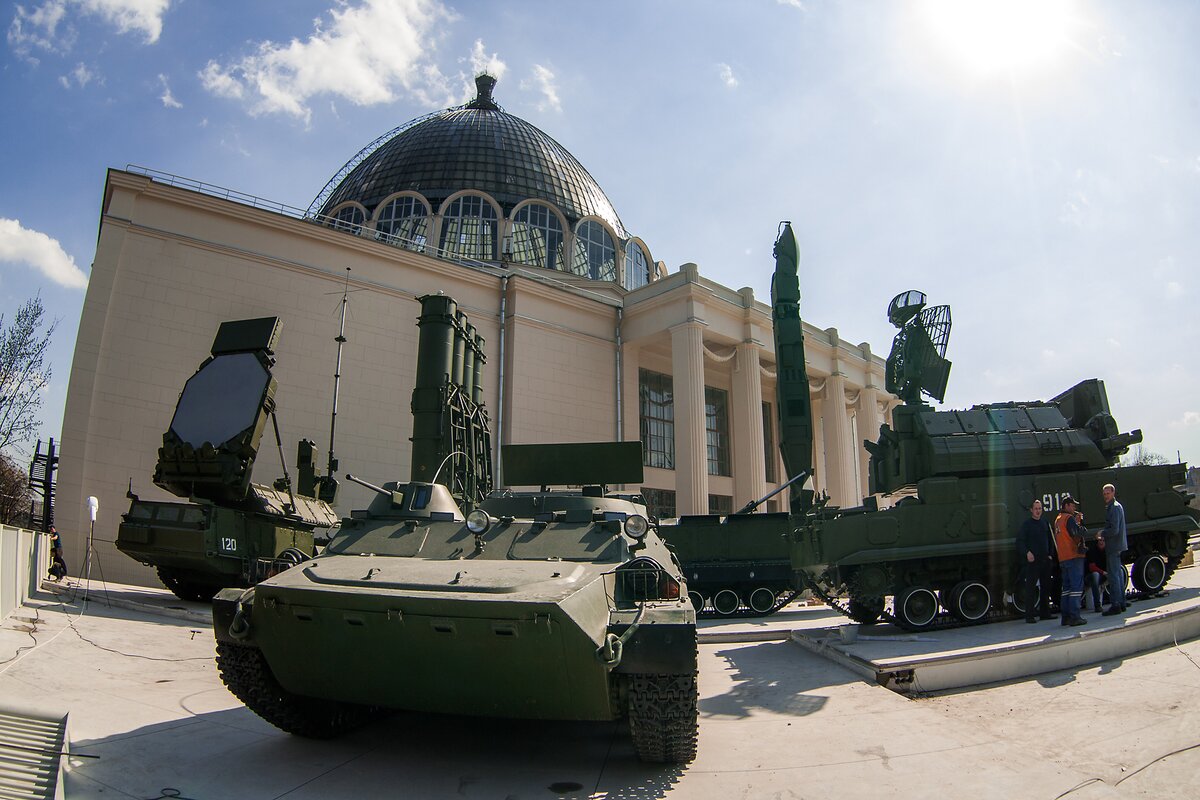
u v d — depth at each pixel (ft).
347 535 24.17
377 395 87.10
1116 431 41.04
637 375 109.60
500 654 17.19
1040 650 27.89
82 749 19.34
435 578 18.71
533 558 21.39
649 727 18.48
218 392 52.11
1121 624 29.45
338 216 130.52
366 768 19.49
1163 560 39.55
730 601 58.39
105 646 34.27
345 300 82.64
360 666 18.43
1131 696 23.47
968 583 37.60
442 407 44.14
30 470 73.31
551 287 101.86
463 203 122.83
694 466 96.22
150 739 20.84
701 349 101.09
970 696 25.85
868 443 46.32
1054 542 37.99
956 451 39.45
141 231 76.07
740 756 20.67
